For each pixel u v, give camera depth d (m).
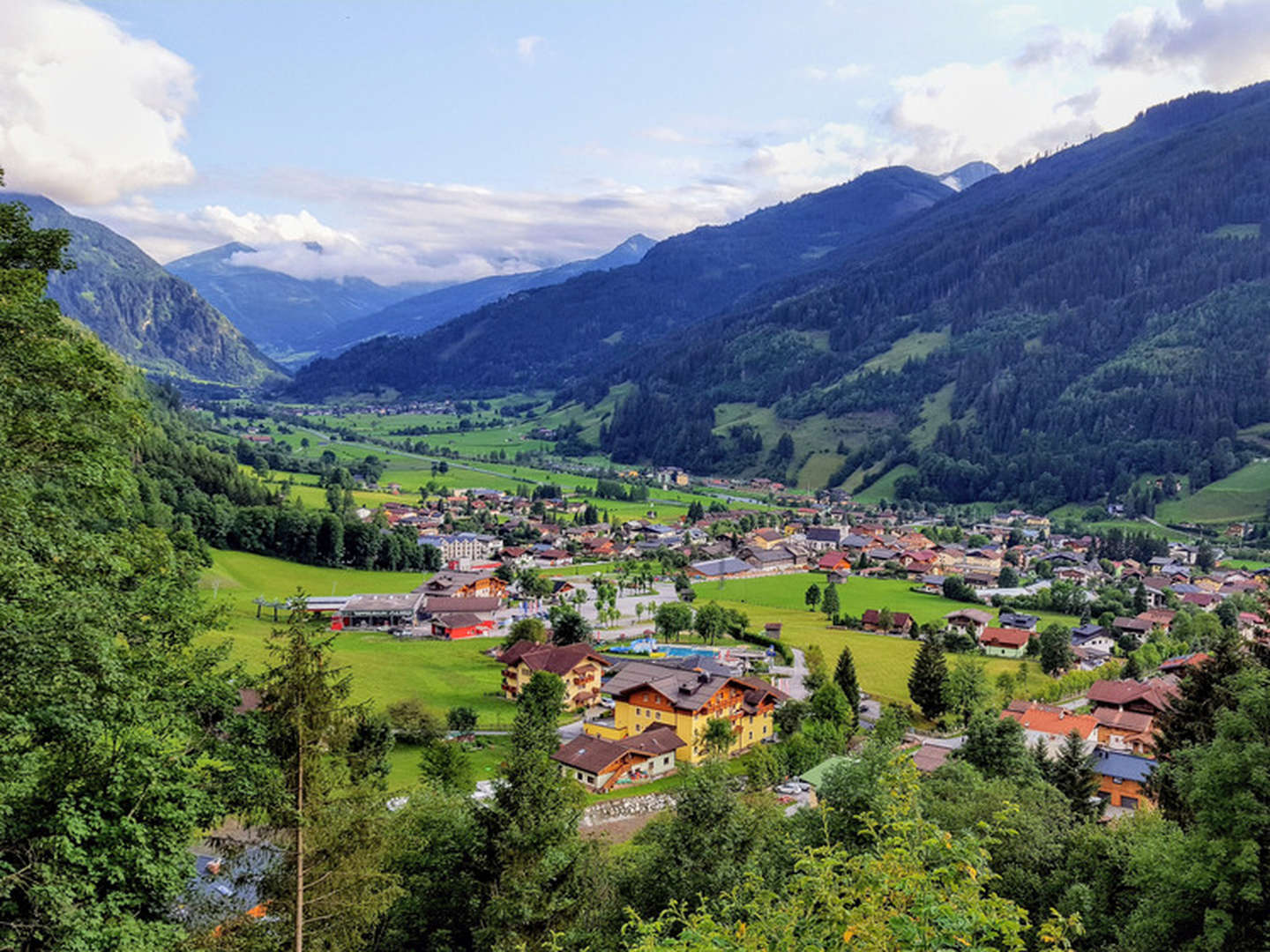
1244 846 25.72
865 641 157.50
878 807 18.69
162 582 31.52
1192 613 170.88
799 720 105.50
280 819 27.31
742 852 38.72
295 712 27.75
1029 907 39.53
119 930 22.22
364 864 29.45
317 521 198.75
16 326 27.48
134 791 24.91
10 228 30.27
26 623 23.62
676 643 155.88
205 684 30.45
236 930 27.66
